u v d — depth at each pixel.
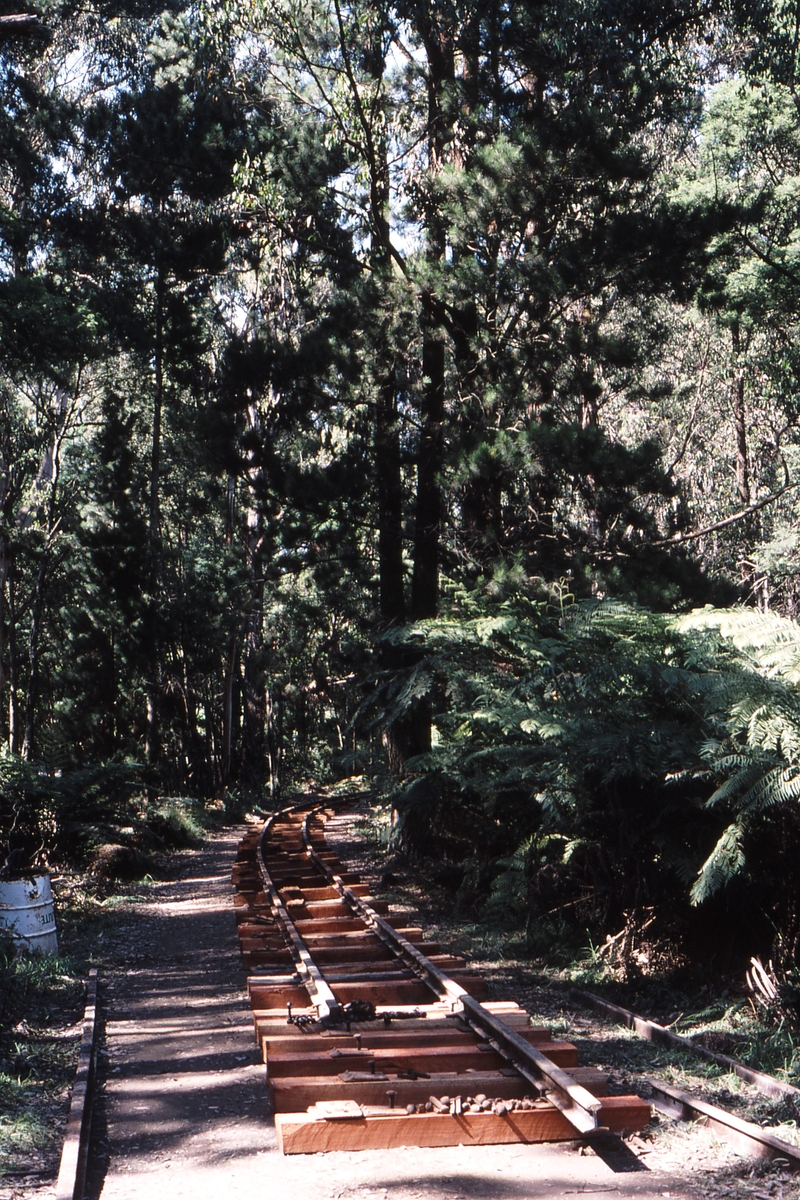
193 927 12.06
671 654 7.99
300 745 52.06
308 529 16.52
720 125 25.03
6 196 27.77
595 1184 4.26
